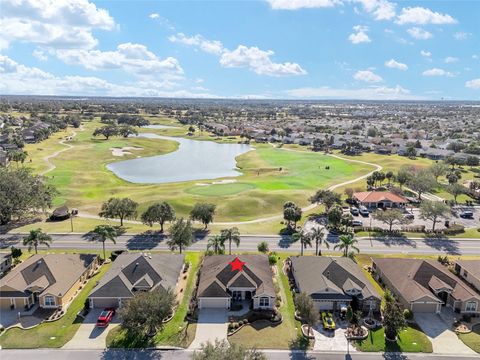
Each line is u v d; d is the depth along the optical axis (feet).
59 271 204.13
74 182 445.37
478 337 170.50
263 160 622.13
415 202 392.47
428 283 202.18
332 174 510.58
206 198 375.86
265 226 313.73
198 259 246.27
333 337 169.17
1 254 244.83
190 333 169.48
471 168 565.94
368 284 199.41
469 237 293.84
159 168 574.56
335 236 291.99
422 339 168.04
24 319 179.52
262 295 188.03
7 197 299.99
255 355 134.82
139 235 288.10
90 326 173.78
